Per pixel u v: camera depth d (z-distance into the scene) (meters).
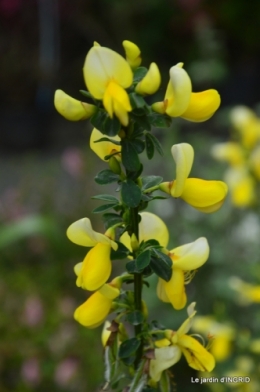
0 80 2.36
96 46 0.36
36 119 2.17
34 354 0.83
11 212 1.20
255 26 2.37
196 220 0.94
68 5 2.38
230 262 0.88
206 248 0.38
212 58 1.20
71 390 0.82
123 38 2.38
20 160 2.00
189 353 0.39
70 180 1.60
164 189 0.38
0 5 2.35
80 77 2.40
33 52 2.41
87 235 0.38
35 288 0.96
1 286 0.95
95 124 0.37
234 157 0.83
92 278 0.37
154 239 0.39
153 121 0.37
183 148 0.38
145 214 0.40
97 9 2.41
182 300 0.39
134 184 0.37
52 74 2.37
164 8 2.32
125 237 0.41
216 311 0.69
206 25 1.38
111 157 0.38
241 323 0.82
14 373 0.83
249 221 0.91
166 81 2.29
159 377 0.39
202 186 0.39
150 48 2.38
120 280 0.39
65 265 1.05
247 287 0.68
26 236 1.11
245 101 2.12
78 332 0.86
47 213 1.17
